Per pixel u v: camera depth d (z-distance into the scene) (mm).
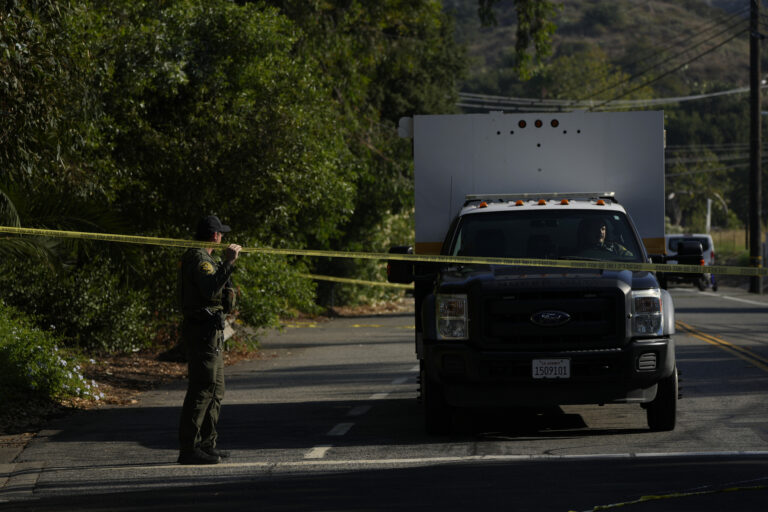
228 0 49188
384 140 81188
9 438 27812
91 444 26688
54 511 19578
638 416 29125
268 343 58656
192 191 45625
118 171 41375
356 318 82938
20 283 44500
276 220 49125
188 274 23625
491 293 25375
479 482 20828
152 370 43688
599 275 25812
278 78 48062
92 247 38469
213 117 45281
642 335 25312
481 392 25516
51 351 36188
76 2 34219
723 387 34375
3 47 27094
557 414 29938
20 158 30297
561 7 74312
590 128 31844
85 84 33438
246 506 19375
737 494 19234
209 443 23844
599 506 18594
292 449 25203
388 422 29203
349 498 19766
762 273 25703
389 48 81062
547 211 29375
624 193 31750
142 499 20266
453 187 32312
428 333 26188
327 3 68938
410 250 29281
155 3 46500
